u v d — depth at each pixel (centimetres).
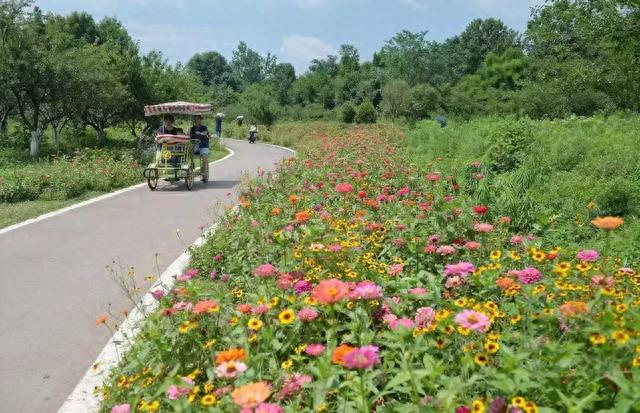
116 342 480
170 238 914
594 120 2258
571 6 1479
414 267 554
